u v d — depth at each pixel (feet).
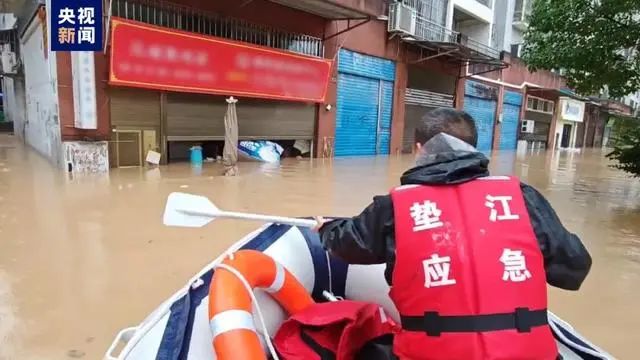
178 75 32.32
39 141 39.11
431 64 58.65
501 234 4.50
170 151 37.68
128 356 5.68
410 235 4.59
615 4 26.27
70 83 29.19
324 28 43.47
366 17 41.57
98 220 17.94
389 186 28.91
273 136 41.55
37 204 20.35
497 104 75.20
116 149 31.50
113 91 30.63
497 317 4.30
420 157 5.22
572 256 4.68
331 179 31.12
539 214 4.74
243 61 35.91
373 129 52.16
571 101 99.04
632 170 28.68
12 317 9.95
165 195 22.94
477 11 67.15
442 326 4.36
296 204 22.36
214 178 29.12
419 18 53.88
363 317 6.38
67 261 13.43
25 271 12.57
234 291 5.75
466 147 5.02
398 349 4.80
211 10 34.22
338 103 46.91
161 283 12.02
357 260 5.17
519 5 77.51
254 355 5.18
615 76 27.99
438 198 4.68
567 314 11.43
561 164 54.54
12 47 53.16
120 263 13.37
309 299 7.04
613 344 9.96
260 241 7.23
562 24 29.19
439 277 4.42
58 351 8.67
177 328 5.80
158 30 30.42
